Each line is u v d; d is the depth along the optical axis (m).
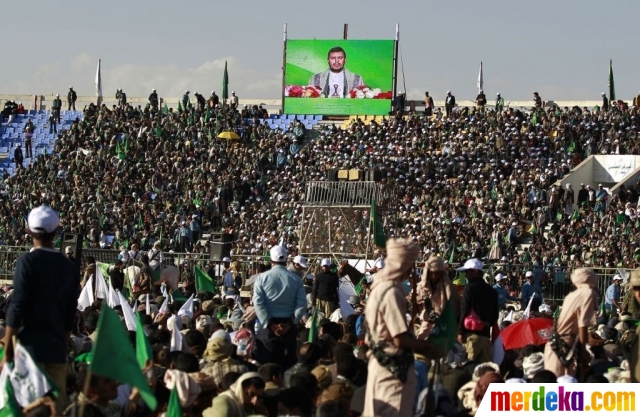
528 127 86.94
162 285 41.28
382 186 57.12
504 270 56.94
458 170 81.00
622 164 82.12
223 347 18.89
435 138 87.38
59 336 15.35
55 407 14.23
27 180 89.12
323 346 20.25
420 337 20.47
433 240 66.69
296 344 22.67
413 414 16.44
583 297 18.53
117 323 12.85
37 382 14.23
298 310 22.61
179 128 94.00
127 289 42.00
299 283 22.64
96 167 88.69
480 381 17.34
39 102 107.62
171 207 79.94
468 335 22.08
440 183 79.00
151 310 31.17
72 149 93.56
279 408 15.85
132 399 15.48
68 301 15.56
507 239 68.19
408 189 78.06
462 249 64.94
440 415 17.28
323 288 32.19
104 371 12.70
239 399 16.30
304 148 90.00
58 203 83.25
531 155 83.19
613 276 55.03
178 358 18.09
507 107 98.25
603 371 20.91
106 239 75.81
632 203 73.81
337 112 99.62
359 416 16.92
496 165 81.19
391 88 98.88
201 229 78.12
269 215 75.81
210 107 97.81
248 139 93.19
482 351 22.02
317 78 99.88
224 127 93.81
